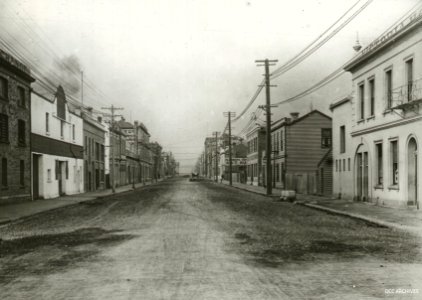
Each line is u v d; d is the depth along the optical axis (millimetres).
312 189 37688
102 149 54688
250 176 69812
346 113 29500
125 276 7930
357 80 27266
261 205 25844
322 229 14555
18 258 9812
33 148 30719
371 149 25281
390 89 23219
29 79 29672
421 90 19406
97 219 18391
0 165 25453
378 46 23234
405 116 20906
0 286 7316
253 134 66312
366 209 21438
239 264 8930
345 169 29844
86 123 46031
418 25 19375
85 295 6695
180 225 15836
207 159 160625
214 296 6562
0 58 24594
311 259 9453
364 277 7793
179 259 9477
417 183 20188
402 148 21453
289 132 47406
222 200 30375
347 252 10281
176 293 6738
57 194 36094
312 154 47469
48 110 33969
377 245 11281
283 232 13805
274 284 7289
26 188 29500
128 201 30000
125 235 13359
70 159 40000
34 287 7227
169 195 37062
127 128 96812
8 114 26391
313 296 6547
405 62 21109
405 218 17250
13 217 19156
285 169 47125
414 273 8109
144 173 102500
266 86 36031
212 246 11172
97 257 9805
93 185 49500
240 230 14328
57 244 11758
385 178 23469
